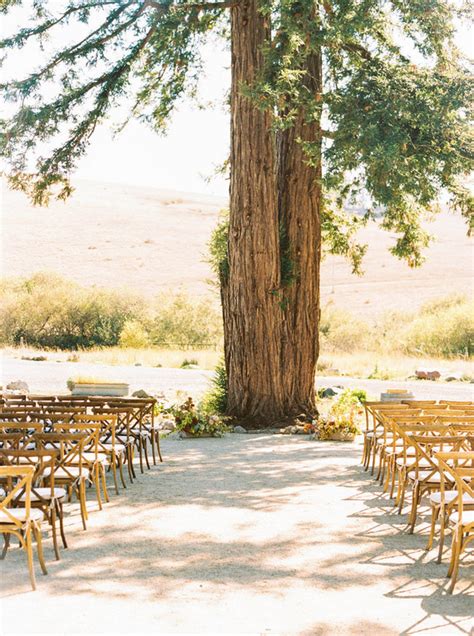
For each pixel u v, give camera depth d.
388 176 14.98
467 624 5.12
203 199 106.25
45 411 10.06
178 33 16.48
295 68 15.88
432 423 8.95
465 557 6.66
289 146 17.00
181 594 5.68
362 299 64.44
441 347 40.75
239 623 5.12
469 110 16.06
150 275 71.50
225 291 16.75
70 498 8.67
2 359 35.06
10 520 5.85
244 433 15.60
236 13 15.88
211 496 9.12
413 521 7.48
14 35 16.38
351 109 15.45
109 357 35.81
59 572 6.15
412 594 5.72
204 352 38.78
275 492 9.38
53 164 16.80
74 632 4.92
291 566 6.39
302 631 5.00
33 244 76.88
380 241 84.19
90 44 16.55
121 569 6.25
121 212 90.12
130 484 9.86
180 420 14.75
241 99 15.91
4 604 5.41
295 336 16.67
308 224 16.89
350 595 5.69
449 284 67.38
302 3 14.15
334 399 19.02
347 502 8.84
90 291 52.38
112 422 9.21
